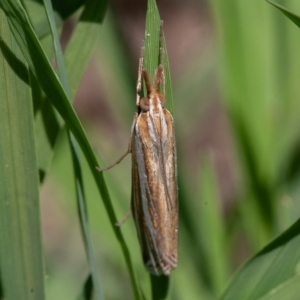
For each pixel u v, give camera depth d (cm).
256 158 15
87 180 15
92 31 14
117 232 14
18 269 14
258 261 14
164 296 14
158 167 14
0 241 14
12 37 13
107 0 14
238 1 15
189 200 15
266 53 15
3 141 13
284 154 15
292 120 15
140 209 14
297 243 14
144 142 14
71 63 14
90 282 14
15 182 13
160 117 14
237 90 15
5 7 13
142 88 14
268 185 15
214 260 15
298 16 13
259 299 14
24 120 13
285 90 15
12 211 14
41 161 14
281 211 15
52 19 13
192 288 15
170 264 14
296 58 15
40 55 13
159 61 14
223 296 14
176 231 14
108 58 15
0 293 14
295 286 14
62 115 13
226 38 15
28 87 13
